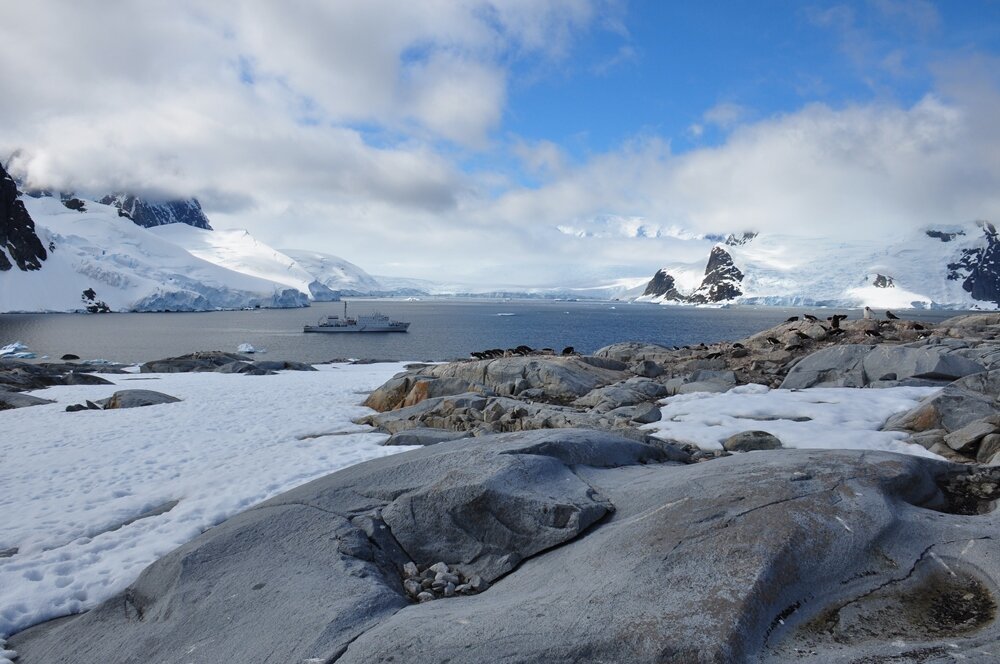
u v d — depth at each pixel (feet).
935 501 15.10
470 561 15.25
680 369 57.72
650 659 9.66
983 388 33.09
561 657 9.93
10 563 19.17
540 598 11.97
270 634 12.26
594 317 517.14
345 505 17.67
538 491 16.21
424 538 16.11
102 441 38.81
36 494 27.30
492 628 10.92
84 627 14.70
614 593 11.39
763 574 11.03
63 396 66.13
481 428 36.88
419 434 35.70
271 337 293.02
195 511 23.21
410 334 310.24
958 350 46.55
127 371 102.12
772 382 48.73
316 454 32.68
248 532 16.60
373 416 44.98
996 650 9.20
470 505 16.06
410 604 13.62
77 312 510.17
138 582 15.96
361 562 14.96
